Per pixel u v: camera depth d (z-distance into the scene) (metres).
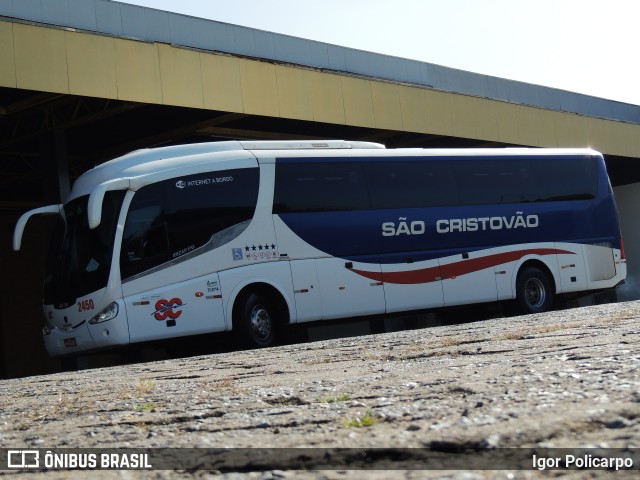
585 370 4.54
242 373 8.12
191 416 4.45
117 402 5.82
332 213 17.73
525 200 20.77
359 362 8.03
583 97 34.09
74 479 2.81
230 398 5.31
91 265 15.70
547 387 3.96
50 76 17.19
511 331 10.30
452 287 19.23
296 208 17.30
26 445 3.84
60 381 10.09
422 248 18.89
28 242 31.08
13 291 30.44
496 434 2.74
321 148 18.17
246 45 22.19
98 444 3.69
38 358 30.72
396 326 24.09
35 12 18.30
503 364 5.76
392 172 18.83
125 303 15.37
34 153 24.88
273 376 7.30
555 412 3.09
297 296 16.98
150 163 16.20
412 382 5.13
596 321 10.30
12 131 21.03
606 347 6.11
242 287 16.34
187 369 9.88
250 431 3.61
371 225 18.22
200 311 15.86
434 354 7.88
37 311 30.89
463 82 28.98
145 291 15.52
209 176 16.48
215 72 20.02
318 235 17.45
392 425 3.30
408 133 27.64
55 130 20.52
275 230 16.94
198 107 19.59
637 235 38.09
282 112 21.34
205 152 16.80
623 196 38.50
